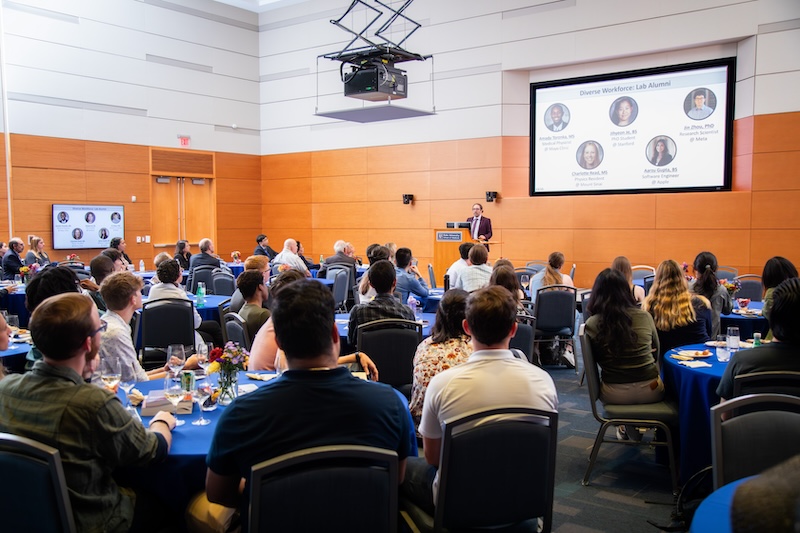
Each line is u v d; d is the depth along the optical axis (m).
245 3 13.76
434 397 2.21
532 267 9.04
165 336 5.07
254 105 14.18
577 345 7.65
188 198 13.23
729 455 2.05
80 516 1.89
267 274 5.32
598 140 10.38
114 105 11.81
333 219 13.37
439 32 11.61
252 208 14.24
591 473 3.71
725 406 2.07
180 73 12.80
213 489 1.84
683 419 3.33
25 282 7.93
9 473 1.80
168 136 12.66
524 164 11.12
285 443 1.70
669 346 4.06
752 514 0.93
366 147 12.79
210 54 13.30
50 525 1.80
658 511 3.21
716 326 4.97
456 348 2.85
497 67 11.05
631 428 4.09
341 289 8.21
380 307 3.92
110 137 11.77
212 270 8.75
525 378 2.19
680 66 9.62
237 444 1.73
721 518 1.62
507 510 2.04
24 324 7.25
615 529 3.02
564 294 6.09
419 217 12.16
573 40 10.32
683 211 9.62
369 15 12.46
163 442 2.12
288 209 14.04
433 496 2.20
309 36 13.41
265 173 14.34
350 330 3.99
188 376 2.62
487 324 2.20
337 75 13.09
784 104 8.75
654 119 9.89
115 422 1.95
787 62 8.70
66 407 1.90
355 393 1.77
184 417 2.53
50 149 10.95
